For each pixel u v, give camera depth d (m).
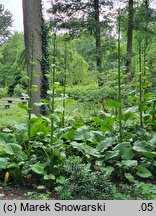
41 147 4.64
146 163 4.77
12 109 18.94
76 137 5.00
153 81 7.73
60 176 4.29
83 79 12.68
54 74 4.55
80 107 9.51
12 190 4.27
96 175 4.12
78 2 21.80
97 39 22.23
